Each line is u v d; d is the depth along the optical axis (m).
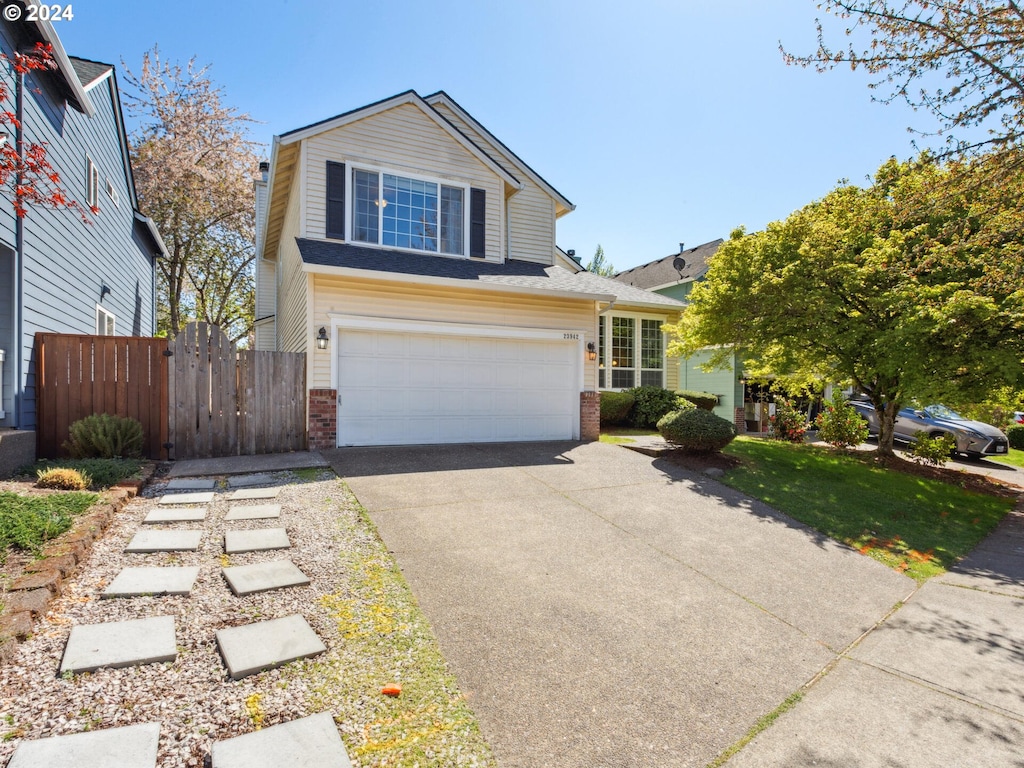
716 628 3.60
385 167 9.68
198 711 2.30
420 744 2.25
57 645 2.71
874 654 3.44
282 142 8.96
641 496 6.66
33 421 7.00
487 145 12.23
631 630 3.46
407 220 9.91
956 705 2.90
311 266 7.92
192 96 19.48
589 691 2.78
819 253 8.76
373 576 3.91
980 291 7.53
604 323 14.84
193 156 19.06
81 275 9.24
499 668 2.91
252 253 22.62
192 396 7.67
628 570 4.45
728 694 2.86
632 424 14.48
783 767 2.34
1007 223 6.15
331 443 8.43
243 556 4.08
